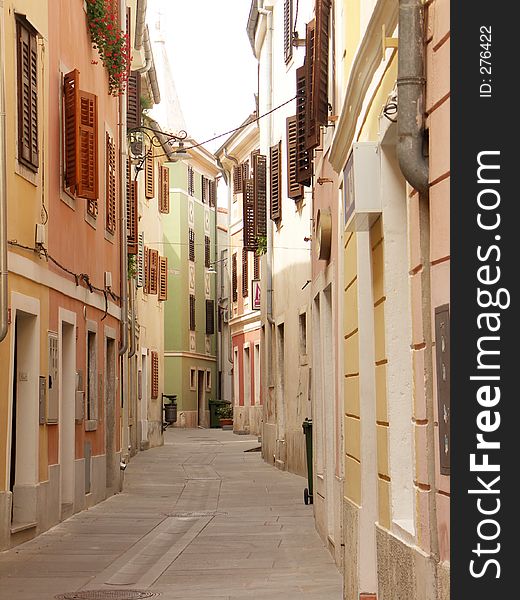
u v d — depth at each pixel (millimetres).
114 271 23938
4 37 13523
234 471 29594
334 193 13477
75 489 18969
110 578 12273
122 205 24625
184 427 64438
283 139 29625
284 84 29422
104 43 21328
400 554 7566
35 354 15875
